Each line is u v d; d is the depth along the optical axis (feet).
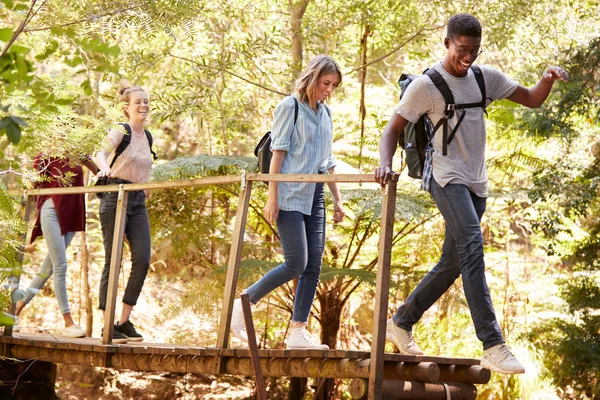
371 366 13.05
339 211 16.90
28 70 11.36
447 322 31.55
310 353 13.93
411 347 14.85
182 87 28.12
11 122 10.59
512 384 30.07
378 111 32.99
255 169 26.76
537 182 27.78
